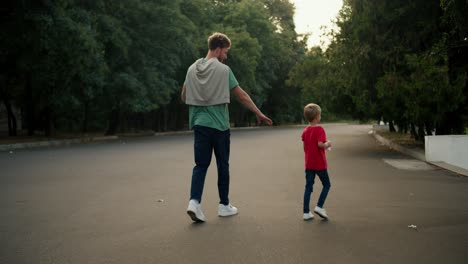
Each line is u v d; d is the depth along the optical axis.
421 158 12.73
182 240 4.68
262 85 50.91
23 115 40.50
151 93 29.89
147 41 29.36
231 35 41.66
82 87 24.05
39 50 21.33
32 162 12.79
